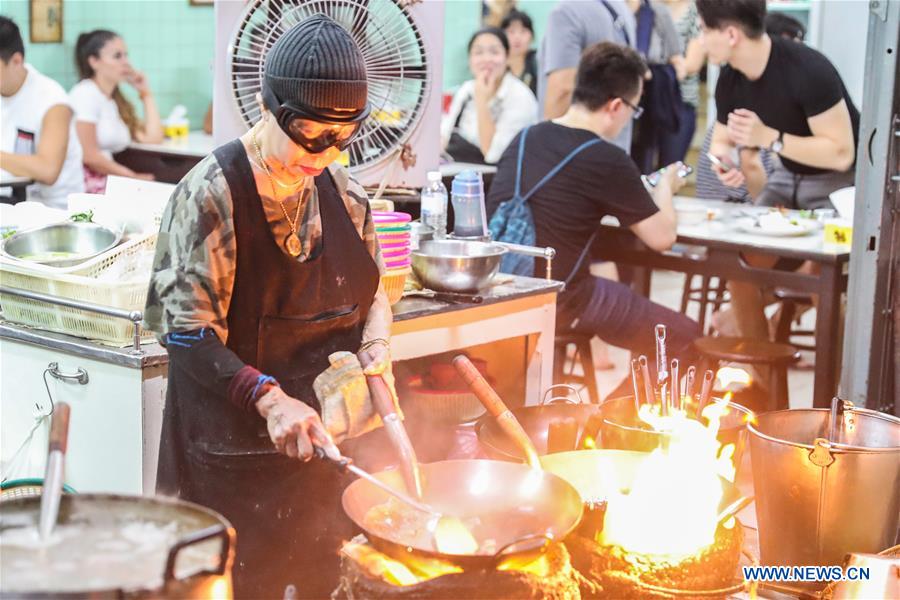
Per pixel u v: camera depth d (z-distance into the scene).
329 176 2.03
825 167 4.36
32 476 2.51
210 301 1.88
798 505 2.15
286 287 1.94
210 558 1.33
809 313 6.11
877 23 3.00
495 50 5.64
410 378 3.15
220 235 1.86
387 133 3.08
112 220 2.80
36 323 2.46
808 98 4.30
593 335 3.84
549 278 3.08
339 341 2.04
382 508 1.74
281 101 1.76
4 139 4.43
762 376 4.19
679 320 3.85
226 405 1.96
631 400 2.43
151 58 6.23
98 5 5.92
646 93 5.54
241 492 2.00
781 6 6.04
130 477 2.35
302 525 2.07
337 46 1.74
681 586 1.77
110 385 2.34
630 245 4.22
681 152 5.91
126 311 2.26
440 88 3.10
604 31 5.07
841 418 2.33
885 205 3.06
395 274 2.62
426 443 3.03
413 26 3.00
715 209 4.47
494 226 3.68
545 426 2.56
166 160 5.41
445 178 4.46
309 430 1.73
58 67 5.82
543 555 1.62
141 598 1.25
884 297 3.14
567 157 3.65
